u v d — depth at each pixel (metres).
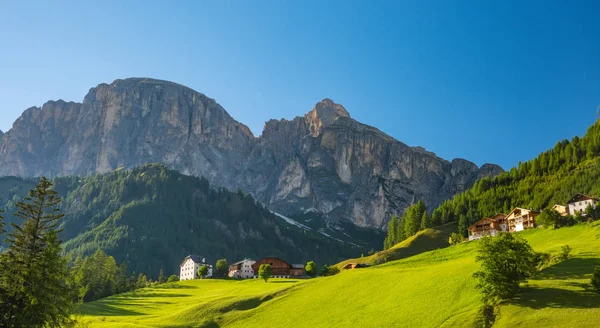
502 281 65.75
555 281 69.75
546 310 59.44
